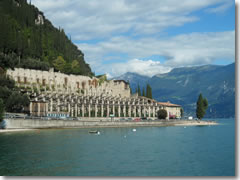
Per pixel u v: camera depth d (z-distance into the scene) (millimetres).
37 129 143750
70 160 71750
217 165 68875
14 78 195375
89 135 125000
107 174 59781
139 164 69000
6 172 60062
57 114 176750
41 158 73250
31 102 166750
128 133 140125
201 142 109312
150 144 102125
